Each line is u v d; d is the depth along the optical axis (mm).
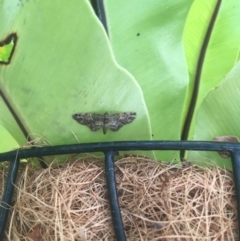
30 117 137
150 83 147
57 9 119
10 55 126
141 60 146
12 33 123
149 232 125
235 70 133
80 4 117
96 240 126
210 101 138
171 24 145
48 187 134
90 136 139
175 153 147
